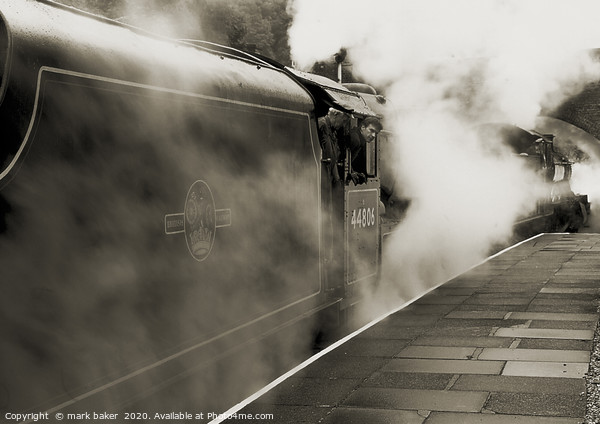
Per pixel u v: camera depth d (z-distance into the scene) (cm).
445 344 757
